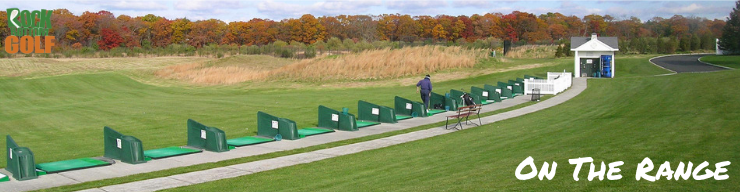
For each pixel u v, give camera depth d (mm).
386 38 126062
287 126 16625
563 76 30016
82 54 87375
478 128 17688
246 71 54625
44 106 32531
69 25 99125
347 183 10320
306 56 79625
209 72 55500
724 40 69500
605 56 37938
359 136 17109
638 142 11594
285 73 49312
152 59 85000
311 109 25828
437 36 120188
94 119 24078
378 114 20203
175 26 113562
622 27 130625
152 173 12125
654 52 76062
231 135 18312
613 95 25438
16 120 24688
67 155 15055
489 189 8594
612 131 13750
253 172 12086
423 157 12758
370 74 45812
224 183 10961
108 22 105562
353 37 126000
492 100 26109
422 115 21438
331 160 13273
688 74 32938
